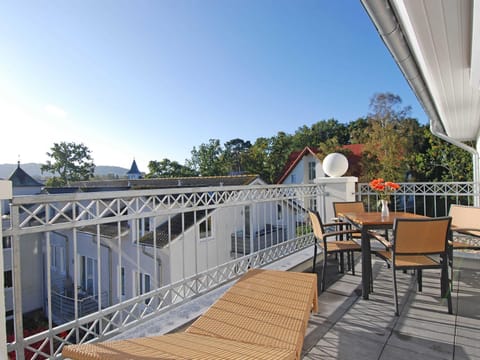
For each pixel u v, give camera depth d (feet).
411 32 7.97
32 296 31.14
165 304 7.95
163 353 4.58
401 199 37.63
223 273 9.99
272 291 7.39
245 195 11.11
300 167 70.69
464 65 9.68
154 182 57.47
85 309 25.40
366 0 6.56
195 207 8.93
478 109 15.17
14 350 5.04
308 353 6.97
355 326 8.28
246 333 5.46
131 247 19.84
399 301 9.95
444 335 7.70
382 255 10.18
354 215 12.46
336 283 11.83
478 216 11.65
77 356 4.63
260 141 105.60
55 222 5.69
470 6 6.39
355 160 67.46
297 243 14.82
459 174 53.62
